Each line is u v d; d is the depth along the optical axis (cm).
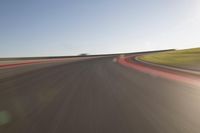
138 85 1039
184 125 474
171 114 556
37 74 1664
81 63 2900
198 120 505
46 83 1176
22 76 1557
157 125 478
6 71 1977
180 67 1967
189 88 930
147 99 732
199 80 1157
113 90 912
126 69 1925
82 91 902
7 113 604
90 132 447
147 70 1809
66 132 451
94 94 831
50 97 797
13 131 466
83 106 653
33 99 775
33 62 3462
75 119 532
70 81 1222
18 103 720
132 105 654
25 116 571
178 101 696
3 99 795
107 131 450
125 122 502
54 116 562
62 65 2606
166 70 1761
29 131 463
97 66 2308
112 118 533
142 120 513
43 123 511
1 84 1194
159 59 3409
